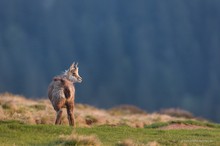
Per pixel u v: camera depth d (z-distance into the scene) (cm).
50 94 7781
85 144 6228
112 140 6875
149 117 12950
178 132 7925
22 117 8700
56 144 6259
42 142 6400
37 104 11131
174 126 9406
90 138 6316
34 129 7125
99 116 11006
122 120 11294
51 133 7031
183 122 9706
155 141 6562
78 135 6562
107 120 10669
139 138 7069
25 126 7200
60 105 7644
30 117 8712
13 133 6856
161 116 13188
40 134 6925
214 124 9825
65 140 6294
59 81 7744
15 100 11356
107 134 7306
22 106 10475
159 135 7512
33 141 6456
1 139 6512
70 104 7788
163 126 9450
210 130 8469
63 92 7669
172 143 6731
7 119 7994
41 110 10450
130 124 9894
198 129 8612
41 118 8962
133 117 12744
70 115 7838
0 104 9906
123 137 7131
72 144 6203
